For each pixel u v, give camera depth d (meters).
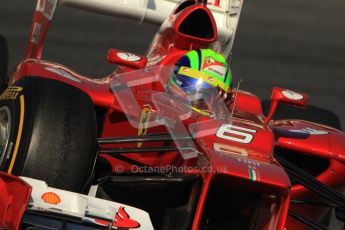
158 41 27.81
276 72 49.41
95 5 31.86
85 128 22.14
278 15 59.12
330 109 45.69
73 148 21.81
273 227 21.38
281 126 27.64
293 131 26.95
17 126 22.00
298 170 24.80
